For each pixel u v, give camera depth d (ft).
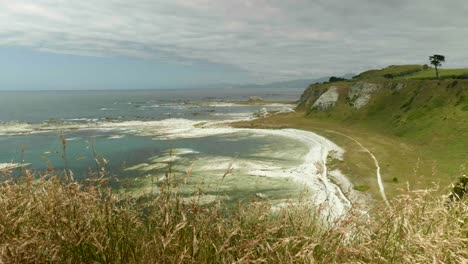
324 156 134.72
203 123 253.24
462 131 137.08
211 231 14.19
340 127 208.85
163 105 508.12
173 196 15.93
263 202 17.62
